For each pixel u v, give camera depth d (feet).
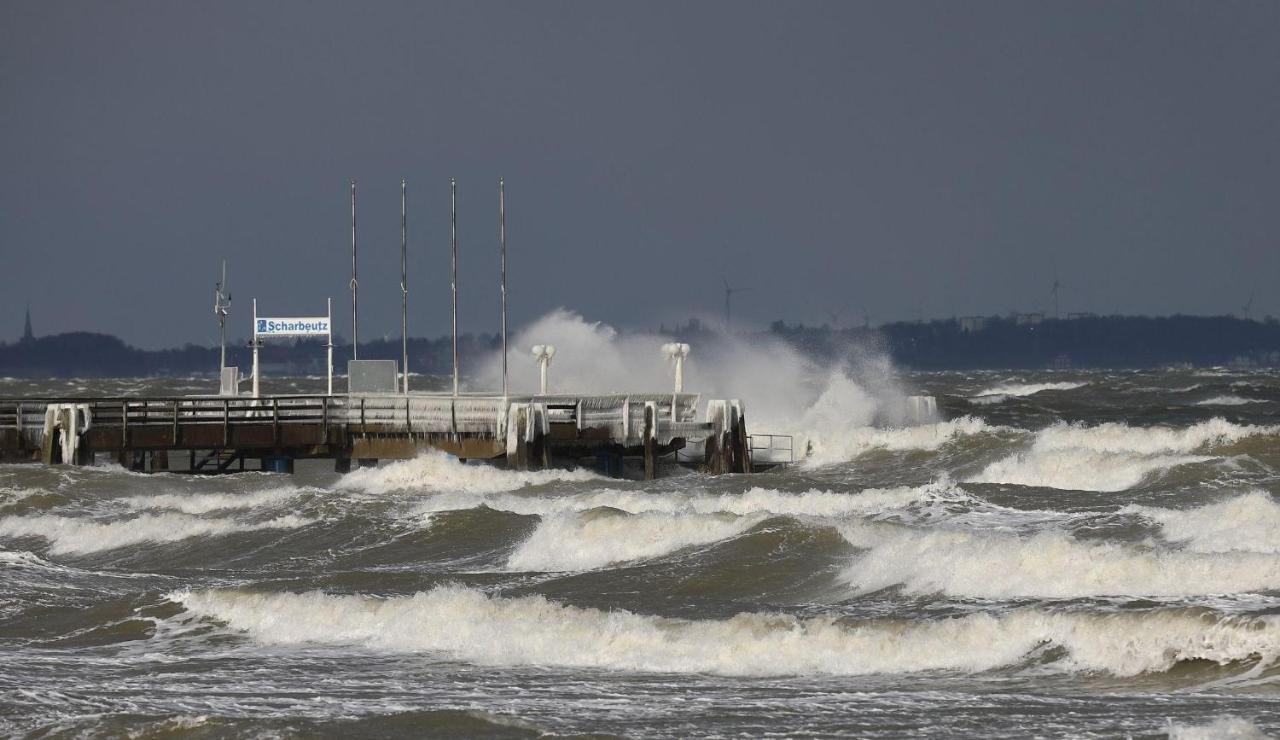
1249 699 225.97
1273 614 253.65
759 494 491.72
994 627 268.82
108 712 245.24
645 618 298.56
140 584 392.47
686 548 396.78
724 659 277.23
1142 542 368.68
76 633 334.03
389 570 402.11
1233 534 367.45
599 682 265.54
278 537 460.96
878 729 220.43
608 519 411.75
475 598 319.88
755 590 342.44
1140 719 217.56
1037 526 408.26
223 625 332.39
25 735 224.74
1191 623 253.85
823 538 381.60
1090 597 292.81
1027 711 226.99
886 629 275.39
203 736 220.02
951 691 244.42
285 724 224.74
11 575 403.54
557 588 355.77
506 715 231.30
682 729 224.94
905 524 411.54
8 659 306.35
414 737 220.64
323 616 326.44
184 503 524.52
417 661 291.99
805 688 252.42
